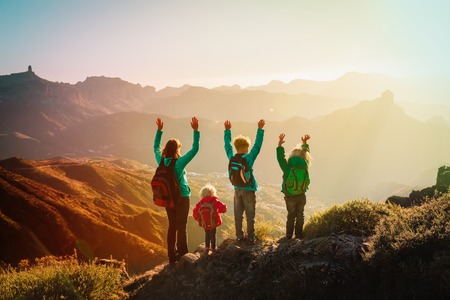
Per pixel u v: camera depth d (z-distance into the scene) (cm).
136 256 7588
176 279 653
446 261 405
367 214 724
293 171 727
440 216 516
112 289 685
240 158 698
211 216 732
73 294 632
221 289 580
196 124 685
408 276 427
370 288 455
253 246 684
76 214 9250
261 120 717
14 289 650
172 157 675
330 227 721
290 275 528
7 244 7669
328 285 483
